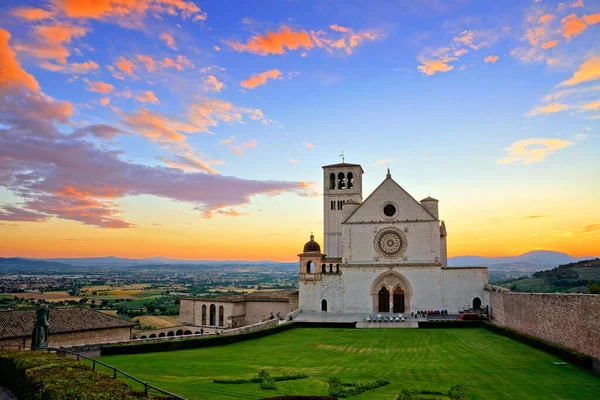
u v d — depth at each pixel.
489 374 38.41
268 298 101.50
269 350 53.84
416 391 31.59
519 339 56.00
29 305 166.38
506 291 70.12
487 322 70.06
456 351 51.22
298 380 35.59
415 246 88.81
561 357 44.38
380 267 89.44
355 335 66.06
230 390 30.91
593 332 39.72
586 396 30.89
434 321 72.56
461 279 86.12
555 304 48.25
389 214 90.81
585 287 139.12
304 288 92.56
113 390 22.09
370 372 39.88
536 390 32.59
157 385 31.42
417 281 87.56
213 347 56.22
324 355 50.16
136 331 91.69
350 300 90.12
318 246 97.12
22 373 26.73
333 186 109.12
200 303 104.75
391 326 74.19
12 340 56.34
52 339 60.19
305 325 75.44
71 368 26.30
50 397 21.42
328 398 26.78
